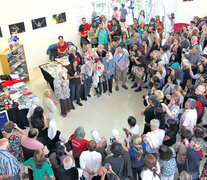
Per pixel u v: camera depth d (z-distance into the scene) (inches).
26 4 332.8
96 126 254.4
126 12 427.5
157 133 172.9
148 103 211.6
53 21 366.9
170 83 228.5
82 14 392.5
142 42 318.3
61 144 165.3
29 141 166.1
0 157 152.4
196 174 161.9
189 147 161.6
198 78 246.7
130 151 156.2
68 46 369.1
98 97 303.3
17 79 273.7
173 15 437.7
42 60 379.2
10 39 304.5
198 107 205.6
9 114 231.8
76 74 266.8
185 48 300.7
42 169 149.0
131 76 340.2
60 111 278.7
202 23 371.2
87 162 154.6
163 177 156.6
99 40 377.1
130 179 160.9
